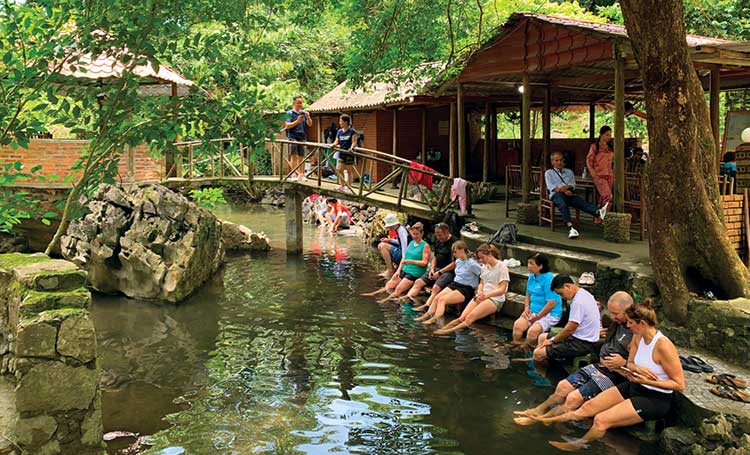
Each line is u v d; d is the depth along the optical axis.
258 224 20.09
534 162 19.94
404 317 9.73
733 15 18.89
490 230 11.68
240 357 8.04
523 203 11.98
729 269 6.69
